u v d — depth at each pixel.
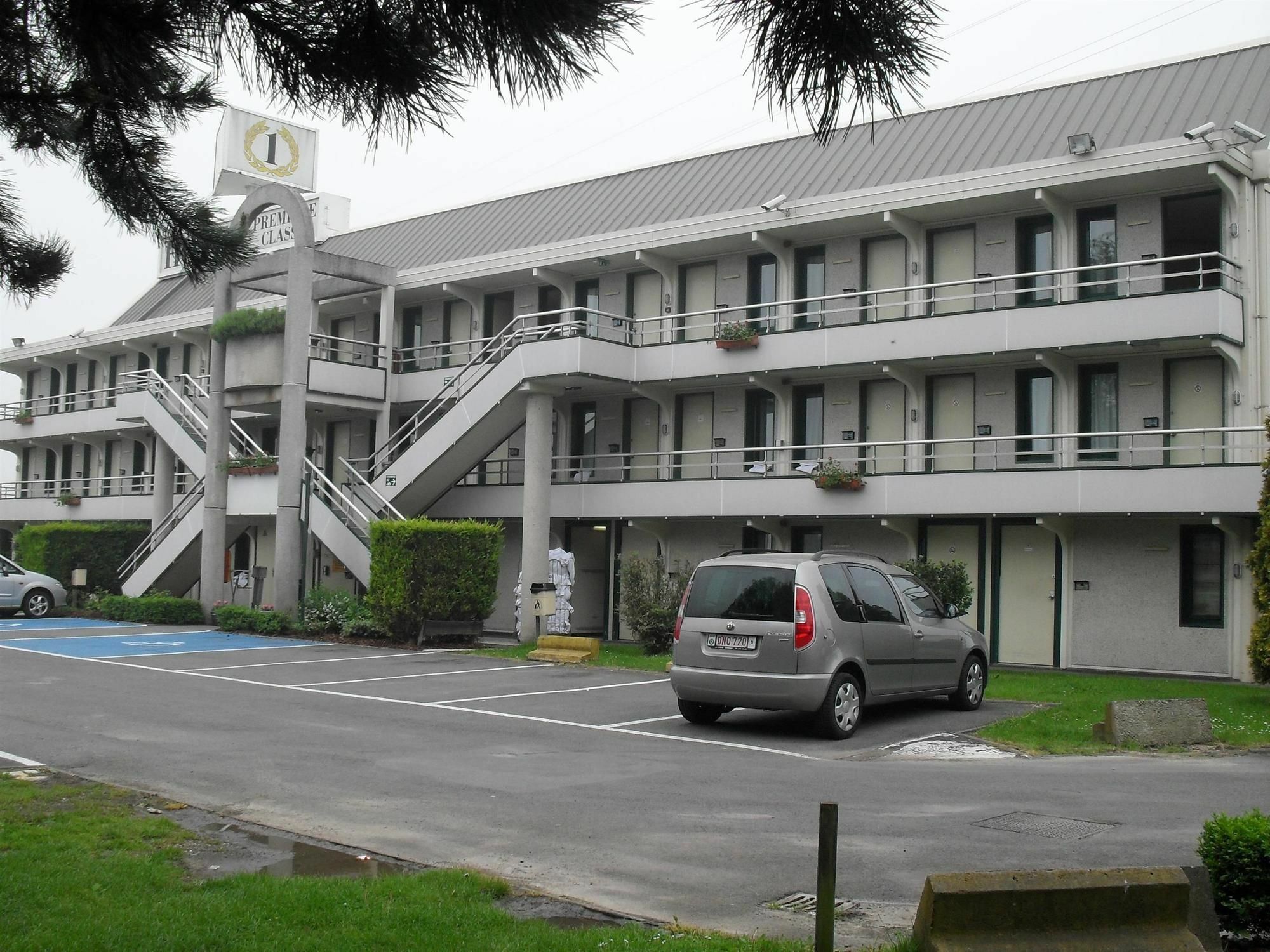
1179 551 20.80
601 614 29.45
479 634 25.33
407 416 32.97
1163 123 22.19
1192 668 20.50
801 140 28.55
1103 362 21.97
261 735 12.66
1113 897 4.83
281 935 5.43
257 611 27.91
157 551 32.59
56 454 47.88
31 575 33.38
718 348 25.47
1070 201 22.16
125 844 7.56
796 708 12.40
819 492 23.62
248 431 37.75
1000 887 4.71
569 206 32.25
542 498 25.89
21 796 9.03
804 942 5.53
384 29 4.61
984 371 23.39
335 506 27.86
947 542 23.50
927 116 26.38
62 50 5.20
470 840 7.97
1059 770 10.70
